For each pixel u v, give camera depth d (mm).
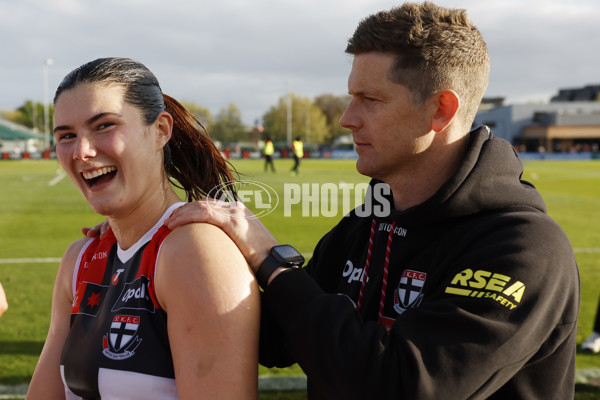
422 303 1286
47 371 1569
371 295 1502
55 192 17031
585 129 63188
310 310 1262
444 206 1356
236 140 77375
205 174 1656
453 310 1186
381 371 1159
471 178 1349
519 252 1226
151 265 1301
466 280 1236
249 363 1238
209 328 1199
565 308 1279
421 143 1415
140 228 1409
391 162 1450
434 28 1360
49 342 1602
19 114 94438
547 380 1283
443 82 1364
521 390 1268
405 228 1488
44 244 8516
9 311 4934
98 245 1559
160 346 1271
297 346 1263
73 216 11797
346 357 1186
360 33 1430
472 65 1404
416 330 1208
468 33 1404
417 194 1504
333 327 1226
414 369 1138
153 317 1288
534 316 1172
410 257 1458
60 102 1301
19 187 18719
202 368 1198
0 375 3508
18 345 4062
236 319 1215
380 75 1390
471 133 1506
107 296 1396
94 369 1308
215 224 1331
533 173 27969
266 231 1417
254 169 27672
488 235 1307
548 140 63375
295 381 3510
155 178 1403
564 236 1303
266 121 80438
